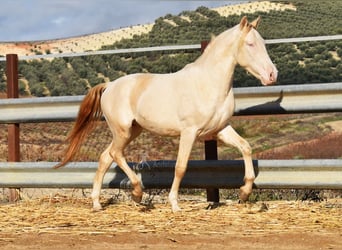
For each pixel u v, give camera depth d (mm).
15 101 9945
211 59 8148
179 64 46625
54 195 10094
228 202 9070
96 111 9102
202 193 11141
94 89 9031
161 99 8297
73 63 62125
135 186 8664
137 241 6586
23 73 59156
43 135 20844
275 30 76625
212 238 6672
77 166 9461
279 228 7125
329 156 15625
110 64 58750
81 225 7605
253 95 8805
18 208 8953
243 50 8016
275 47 55094
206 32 75188
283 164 8445
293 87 8562
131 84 8680
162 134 8453
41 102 9773
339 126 30125
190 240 6590
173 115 8219
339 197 9773
